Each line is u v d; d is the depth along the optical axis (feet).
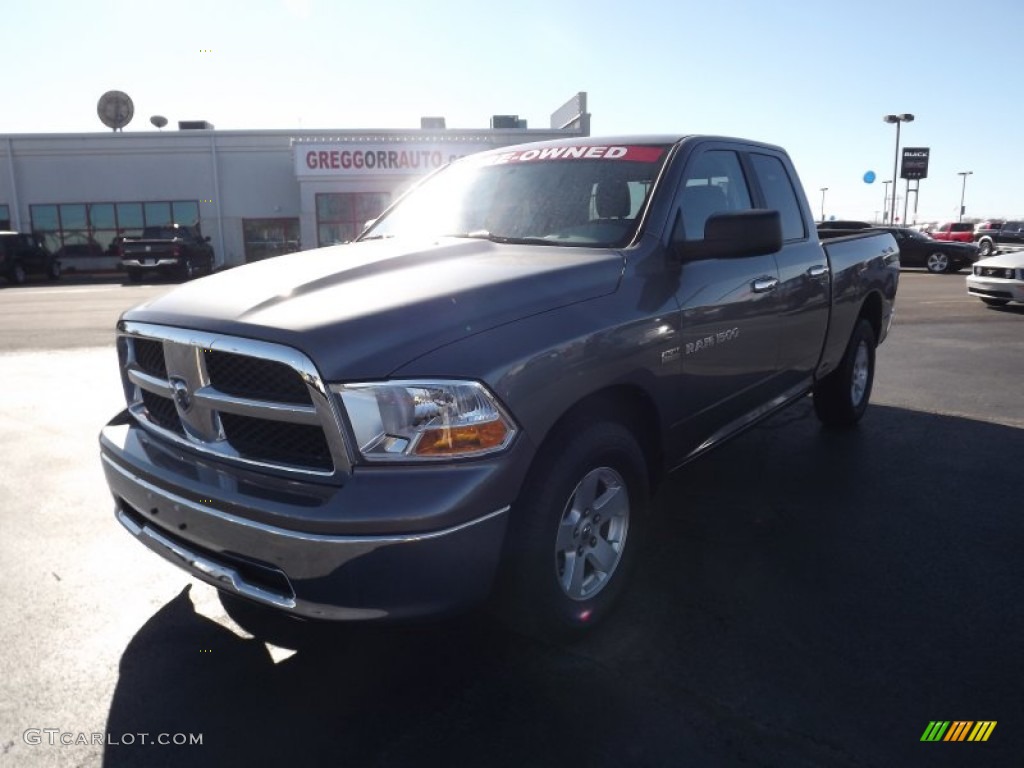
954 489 14.65
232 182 103.96
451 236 11.69
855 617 10.05
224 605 10.61
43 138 100.63
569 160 12.29
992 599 10.51
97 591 11.02
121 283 82.58
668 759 7.49
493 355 7.81
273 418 7.63
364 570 7.17
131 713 8.32
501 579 8.26
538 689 8.62
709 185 12.23
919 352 29.96
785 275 13.47
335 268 9.31
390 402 7.25
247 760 7.59
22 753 7.69
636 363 9.52
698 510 13.66
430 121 111.45
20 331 38.32
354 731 7.99
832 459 16.48
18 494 14.94
